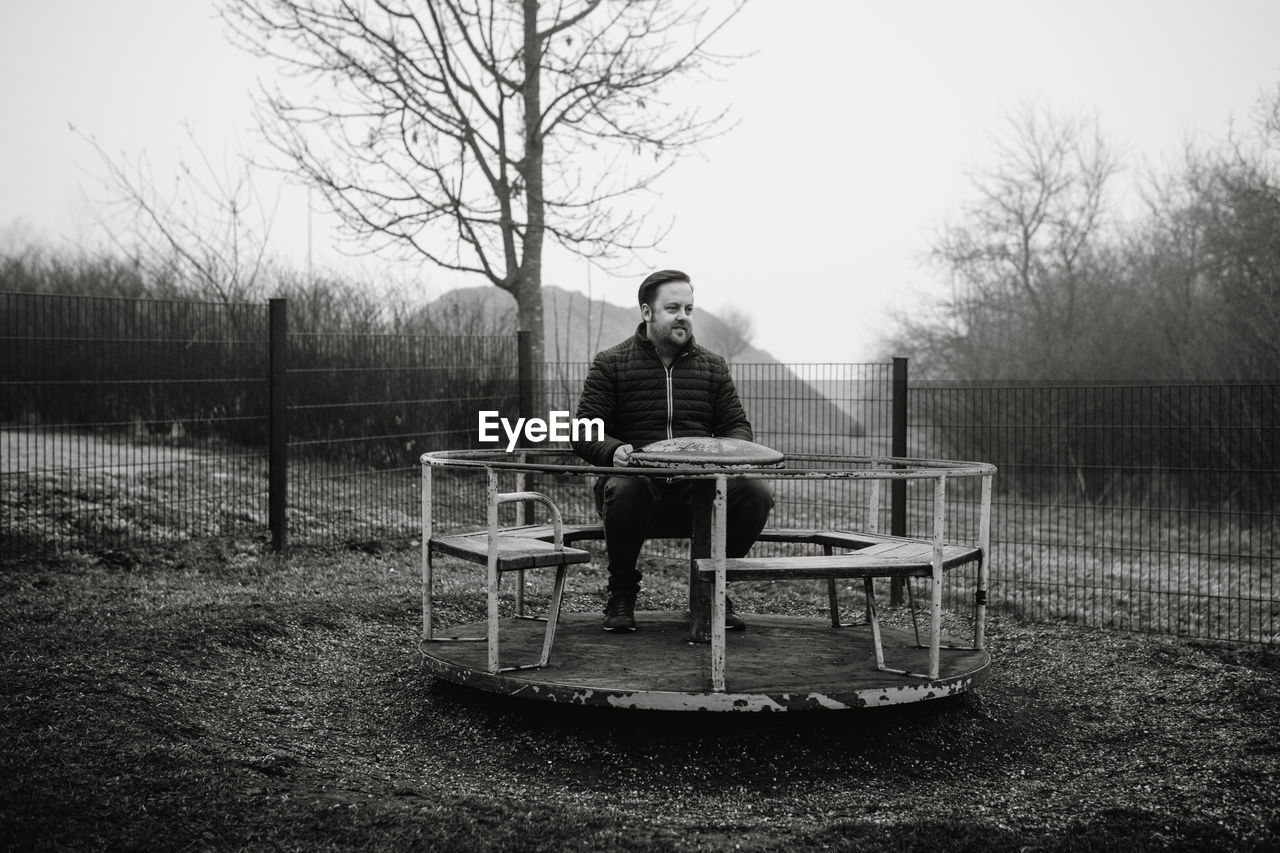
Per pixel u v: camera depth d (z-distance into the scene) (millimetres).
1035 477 12430
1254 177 13875
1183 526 11883
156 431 10938
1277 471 8492
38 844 3404
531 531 5594
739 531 5238
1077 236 19062
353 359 10391
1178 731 5266
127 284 16203
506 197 12953
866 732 4781
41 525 8359
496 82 12602
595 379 5430
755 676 4723
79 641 5613
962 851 3617
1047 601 8484
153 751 4172
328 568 8383
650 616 5992
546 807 3953
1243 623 7969
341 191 12547
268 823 3672
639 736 4641
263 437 11297
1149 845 3715
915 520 11164
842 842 3660
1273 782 4477
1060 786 4461
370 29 12344
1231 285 14070
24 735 4207
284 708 5152
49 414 10656
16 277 17078
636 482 5234
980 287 20188
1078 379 16344
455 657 5020
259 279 14898
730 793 4297
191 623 6148
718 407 5574
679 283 5414
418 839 3592
